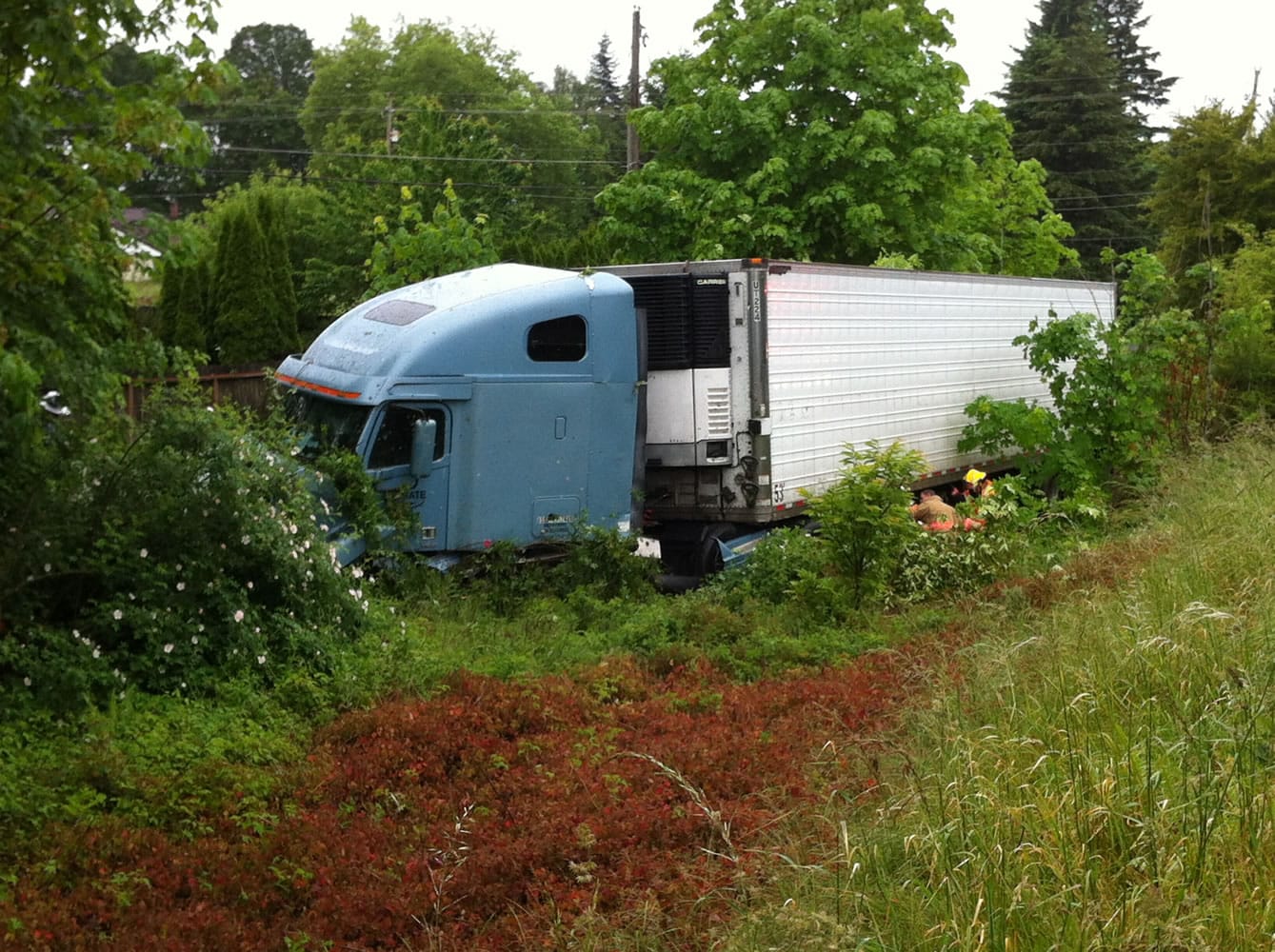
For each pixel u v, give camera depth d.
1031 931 4.37
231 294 24.88
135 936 5.43
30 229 7.09
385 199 33.09
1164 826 4.79
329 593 10.03
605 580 12.84
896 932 4.53
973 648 8.18
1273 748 5.50
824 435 15.61
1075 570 11.19
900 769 6.30
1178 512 12.78
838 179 25.11
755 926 4.83
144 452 9.05
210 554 9.12
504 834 6.48
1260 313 20.66
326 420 12.50
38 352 7.04
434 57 63.28
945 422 19.00
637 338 13.88
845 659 9.85
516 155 62.53
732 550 14.73
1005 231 36.28
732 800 6.75
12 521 8.34
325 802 7.15
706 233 24.72
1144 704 5.97
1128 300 19.94
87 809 6.59
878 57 25.06
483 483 12.74
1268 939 4.21
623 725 8.44
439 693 9.09
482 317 12.70
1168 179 35.50
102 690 8.12
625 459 13.80
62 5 6.63
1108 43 62.44
